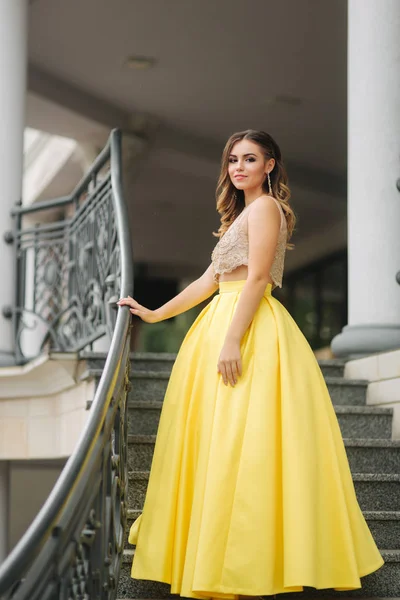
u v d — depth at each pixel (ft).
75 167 41.88
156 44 33.50
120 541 10.07
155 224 54.85
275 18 31.32
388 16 19.42
